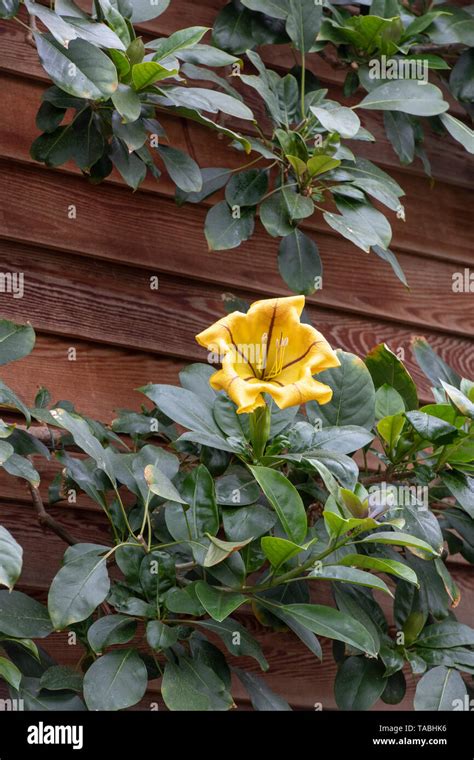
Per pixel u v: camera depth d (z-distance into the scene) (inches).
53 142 85.3
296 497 69.5
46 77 93.5
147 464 76.0
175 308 96.7
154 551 72.1
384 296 106.3
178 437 83.8
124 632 69.8
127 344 94.0
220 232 88.0
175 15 99.6
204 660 76.2
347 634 68.3
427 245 109.2
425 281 109.1
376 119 108.8
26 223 90.9
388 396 83.4
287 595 83.1
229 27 96.5
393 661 79.1
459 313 110.3
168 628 69.4
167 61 81.5
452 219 111.4
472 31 101.9
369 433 76.8
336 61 101.1
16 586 86.7
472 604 104.1
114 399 93.1
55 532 82.1
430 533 76.1
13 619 68.3
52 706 69.9
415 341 89.2
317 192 90.4
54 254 92.4
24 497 88.8
